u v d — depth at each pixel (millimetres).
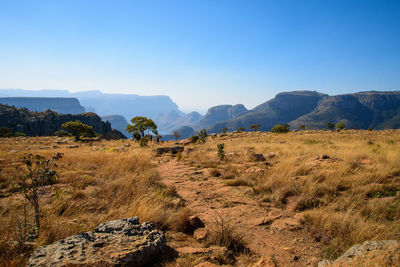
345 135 34656
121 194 5707
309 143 18797
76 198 5527
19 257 2842
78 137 43312
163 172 9648
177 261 2887
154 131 37531
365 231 3482
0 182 6969
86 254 2652
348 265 2434
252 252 3309
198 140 29469
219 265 2822
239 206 5336
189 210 4895
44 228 3668
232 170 8914
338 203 5031
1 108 125812
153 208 4684
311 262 2996
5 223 3781
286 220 4445
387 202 4805
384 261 2324
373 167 8008
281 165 8711
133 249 2799
